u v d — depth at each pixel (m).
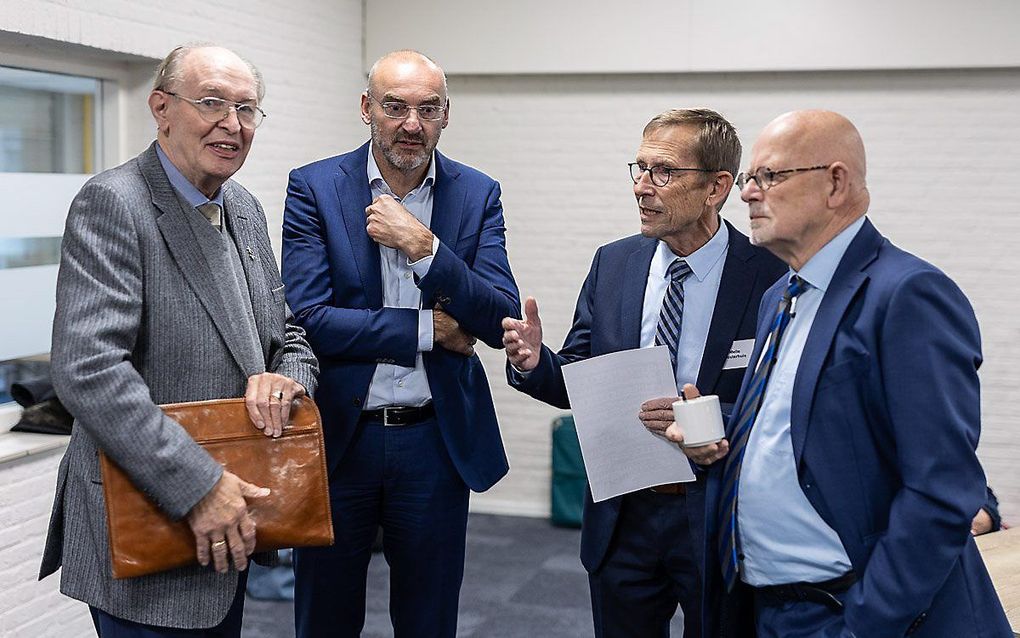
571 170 5.96
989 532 3.05
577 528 5.89
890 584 1.73
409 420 2.79
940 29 5.30
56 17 3.72
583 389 2.36
